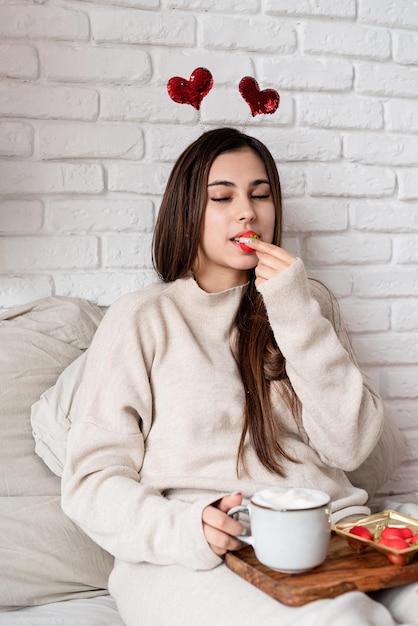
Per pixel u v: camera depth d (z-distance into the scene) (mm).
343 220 1818
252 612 979
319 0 1767
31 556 1303
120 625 1227
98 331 1373
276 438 1329
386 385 1868
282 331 1278
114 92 1630
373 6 1817
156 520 1146
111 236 1646
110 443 1273
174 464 1277
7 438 1384
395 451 1687
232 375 1349
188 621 1051
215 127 1704
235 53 1718
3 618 1235
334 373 1293
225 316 1390
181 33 1670
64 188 1605
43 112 1582
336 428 1292
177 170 1419
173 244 1419
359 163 1829
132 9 1635
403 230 1870
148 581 1171
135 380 1312
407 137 1869
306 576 1001
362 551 1098
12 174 1568
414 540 1086
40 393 1440
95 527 1201
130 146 1646
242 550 1120
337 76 1794
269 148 1749
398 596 1076
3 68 1551
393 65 1846
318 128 1789
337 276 1822
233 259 1360
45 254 1601
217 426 1298
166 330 1354
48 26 1578
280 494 1045
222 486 1261
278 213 1462
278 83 1748
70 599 1330
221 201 1377
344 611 911
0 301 1575
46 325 1497
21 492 1356
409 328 1881
